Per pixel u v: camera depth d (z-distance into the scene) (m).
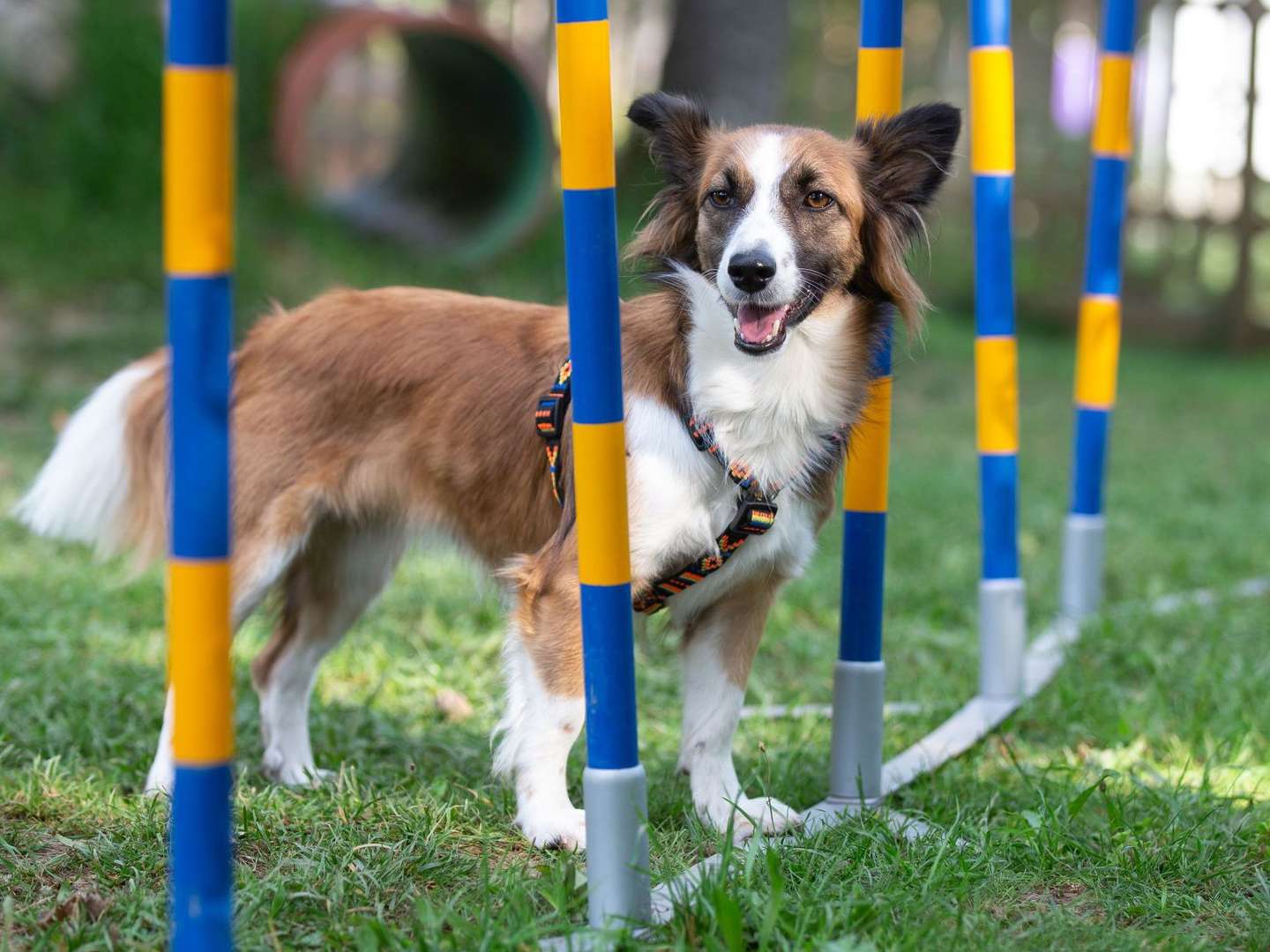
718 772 4.54
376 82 26.36
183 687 2.64
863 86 4.57
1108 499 10.45
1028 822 4.30
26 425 10.54
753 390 4.15
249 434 4.80
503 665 4.36
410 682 6.00
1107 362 7.18
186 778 2.67
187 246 2.52
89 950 3.32
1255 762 5.23
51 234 13.93
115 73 14.93
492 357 4.70
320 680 6.07
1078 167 20.12
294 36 16.14
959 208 21.72
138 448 5.11
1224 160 18.88
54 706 5.33
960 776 5.02
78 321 13.08
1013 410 5.93
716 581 4.41
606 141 3.16
